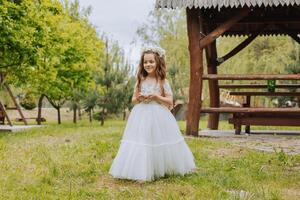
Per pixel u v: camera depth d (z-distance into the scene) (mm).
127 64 24031
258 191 4707
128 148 5500
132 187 5094
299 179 5551
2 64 15602
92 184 5246
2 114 20406
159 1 11000
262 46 27344
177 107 27078
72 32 22312
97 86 23562
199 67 11523
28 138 11633
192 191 4789
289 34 15078
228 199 4301
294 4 10781
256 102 23906
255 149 8672
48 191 4809
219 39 27062
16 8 13961
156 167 5484
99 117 24969
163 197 4500
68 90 23812
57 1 16641
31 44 15000
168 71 26656
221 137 11570
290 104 21625
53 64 18500
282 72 23391
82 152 7812
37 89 22891
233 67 24828
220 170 6070
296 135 12602
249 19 14227
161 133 5562
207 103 27953
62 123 25234
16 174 5637
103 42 24375
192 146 8695
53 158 7000
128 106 23875
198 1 10945
